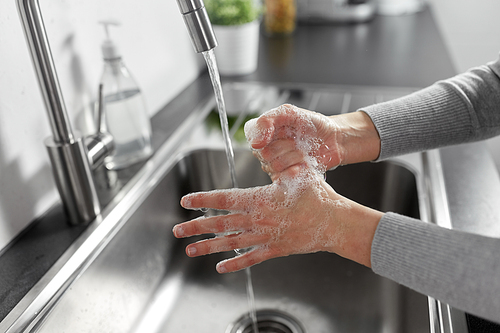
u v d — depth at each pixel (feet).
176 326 2.34
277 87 3.51
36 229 2.07
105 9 2.52
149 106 3.09
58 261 1.86
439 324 1.60
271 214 1.53
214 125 3.02
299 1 5.34
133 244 2.22
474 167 2.38
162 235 2.48
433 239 1.28
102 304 1.99
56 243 1.97
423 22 5.25
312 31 5.10
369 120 1.98
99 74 2.52
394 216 1.38
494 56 6.40
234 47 3.65
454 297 1.22
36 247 1.95
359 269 2.56
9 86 1.94
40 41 1.73
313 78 3.67
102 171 2.49
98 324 1.97
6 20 1.89
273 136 1.79
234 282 2.59
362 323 2.33
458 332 1.53
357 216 1.44
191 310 2.43
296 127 1.81
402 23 5.25
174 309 2.42
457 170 2.36
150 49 3.02
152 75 3.08
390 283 2.39
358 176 2.63
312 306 2.46
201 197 1.58
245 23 3.66
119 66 2.37
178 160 2.62
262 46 4.63
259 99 3.35
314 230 1.50
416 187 2.31
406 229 1.33
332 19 5.30
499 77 1.98
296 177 1.57
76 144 1.94
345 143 1.94
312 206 1.51
